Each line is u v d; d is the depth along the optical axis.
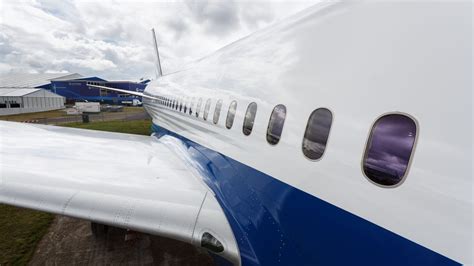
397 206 2.01
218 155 5.11
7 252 5.89
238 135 4.39
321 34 3.19
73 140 8.25
